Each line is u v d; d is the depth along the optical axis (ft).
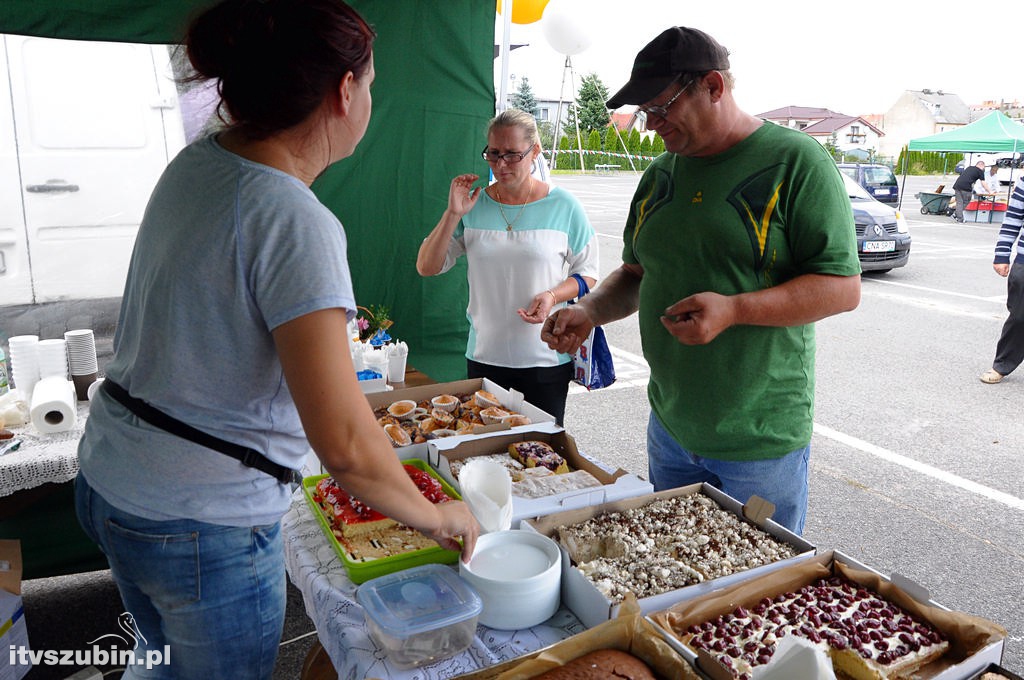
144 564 3.76
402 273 12.64
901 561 10.55
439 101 12.06
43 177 10.67
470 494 5.00
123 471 3.67
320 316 3.32
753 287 5.85
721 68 5.57
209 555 3.75
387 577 4.39
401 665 3.91
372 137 11.79
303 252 3.36
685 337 5.28
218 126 3.88
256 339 3.52
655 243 6.34
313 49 3.30
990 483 13.16
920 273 33.73
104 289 11.41
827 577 4.82
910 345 22.27
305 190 3.56
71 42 10.49
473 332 9.74
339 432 3.36
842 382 18.85
